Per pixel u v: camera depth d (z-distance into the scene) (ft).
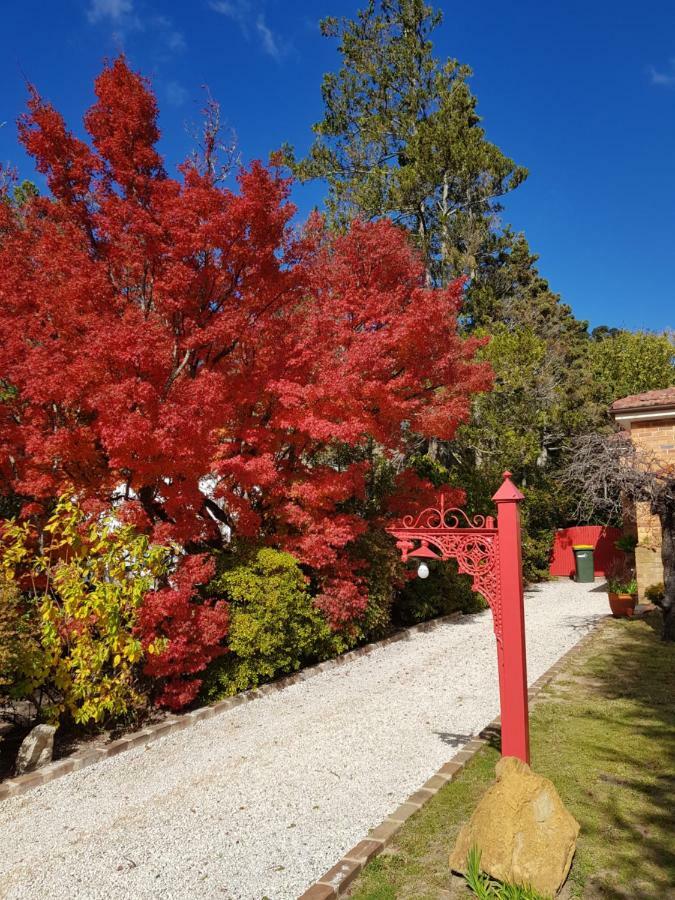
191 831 15.17
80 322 24.67
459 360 34.68
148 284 27.76
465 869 11.75
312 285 33.14
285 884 12.57
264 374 29.12
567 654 31.48
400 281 35.60
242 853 13.96
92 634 23.08
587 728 20.03
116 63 26.81
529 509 69.31
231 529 32.53
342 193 75.36
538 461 78.23
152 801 17.03
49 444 23.22
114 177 27.17
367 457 45.32
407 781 17.76
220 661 27.27
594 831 13.12
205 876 13.05
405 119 80.48
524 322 88.53
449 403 32.19
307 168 80.69
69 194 27.73
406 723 23.26
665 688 24.47
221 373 27.48
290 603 29.37
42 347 23.79
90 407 23.08
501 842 11.47
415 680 29.68
